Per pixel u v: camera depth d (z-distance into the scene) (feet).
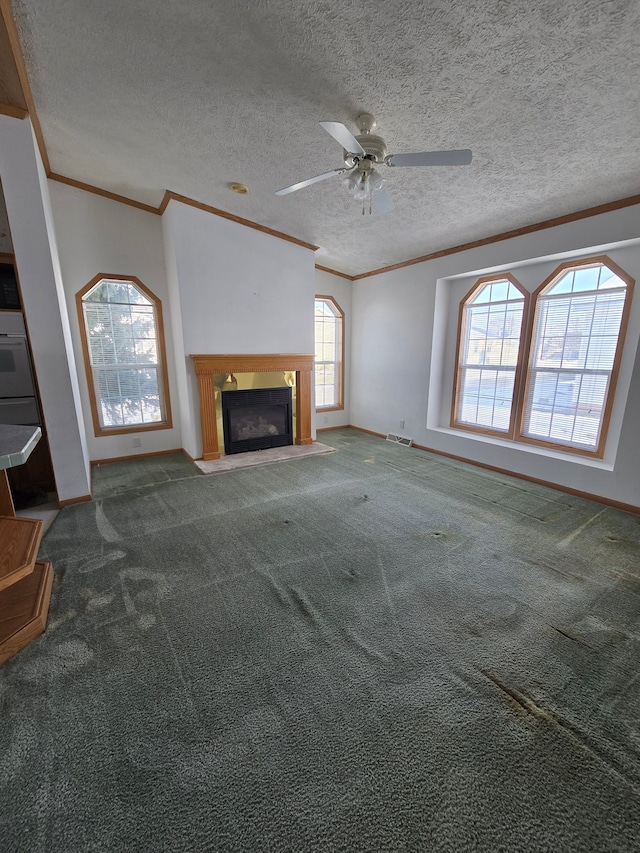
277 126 8.71
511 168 9.14
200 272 13.69
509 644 5.80
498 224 12.17
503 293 13.98
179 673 5.27
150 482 12.71
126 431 15.15
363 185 7.70
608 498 10.91
